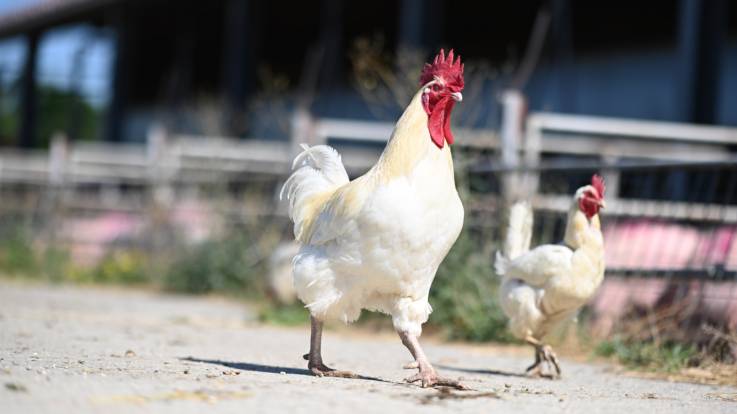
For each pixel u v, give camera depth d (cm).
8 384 523
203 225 2003
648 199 1213
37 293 1706
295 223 710
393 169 639
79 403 485
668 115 2227
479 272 1181
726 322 968
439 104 657
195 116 2989
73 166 2417
